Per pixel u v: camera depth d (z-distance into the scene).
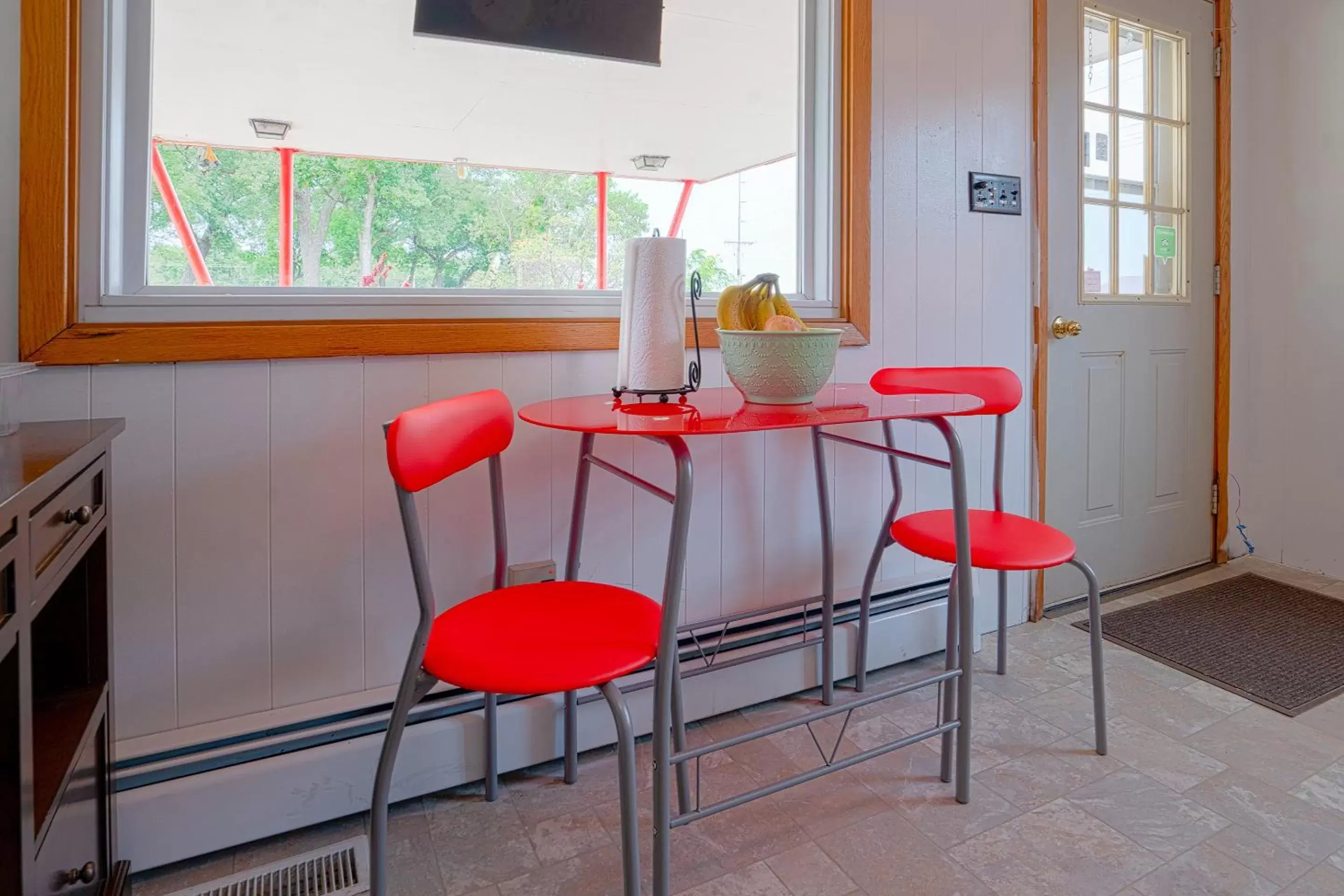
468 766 1.41
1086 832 1.30
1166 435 2.59
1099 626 1.52
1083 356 2.35
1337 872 1.20
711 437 1.70
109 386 1.17
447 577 1.45
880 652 1.91
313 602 1.34
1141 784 1.44
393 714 0.96
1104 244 2.38
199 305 1.24
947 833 1.31
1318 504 2.61
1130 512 2.52
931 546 1.49
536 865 1.24
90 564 1.00
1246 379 2.76
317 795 1.29
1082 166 2.29
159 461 1.21
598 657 0.97
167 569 1.23
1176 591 2.49
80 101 1.14
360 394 1.35
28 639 0.69
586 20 1.79
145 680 1.23
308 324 1.29
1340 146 2.48
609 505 1.60
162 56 1.55
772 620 1.79
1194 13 2.53
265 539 1.30
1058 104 2.21
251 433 1.27
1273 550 2.74
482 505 1.47
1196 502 2.69
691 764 1.52
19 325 1.10
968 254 2.04
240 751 1.25
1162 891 1.16
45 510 0.75
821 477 1.72
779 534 1.81
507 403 1.24
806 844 1.29
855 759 1.30
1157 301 2.50
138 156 1.23
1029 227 2.16
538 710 1.47
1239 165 2.70
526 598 1.19
